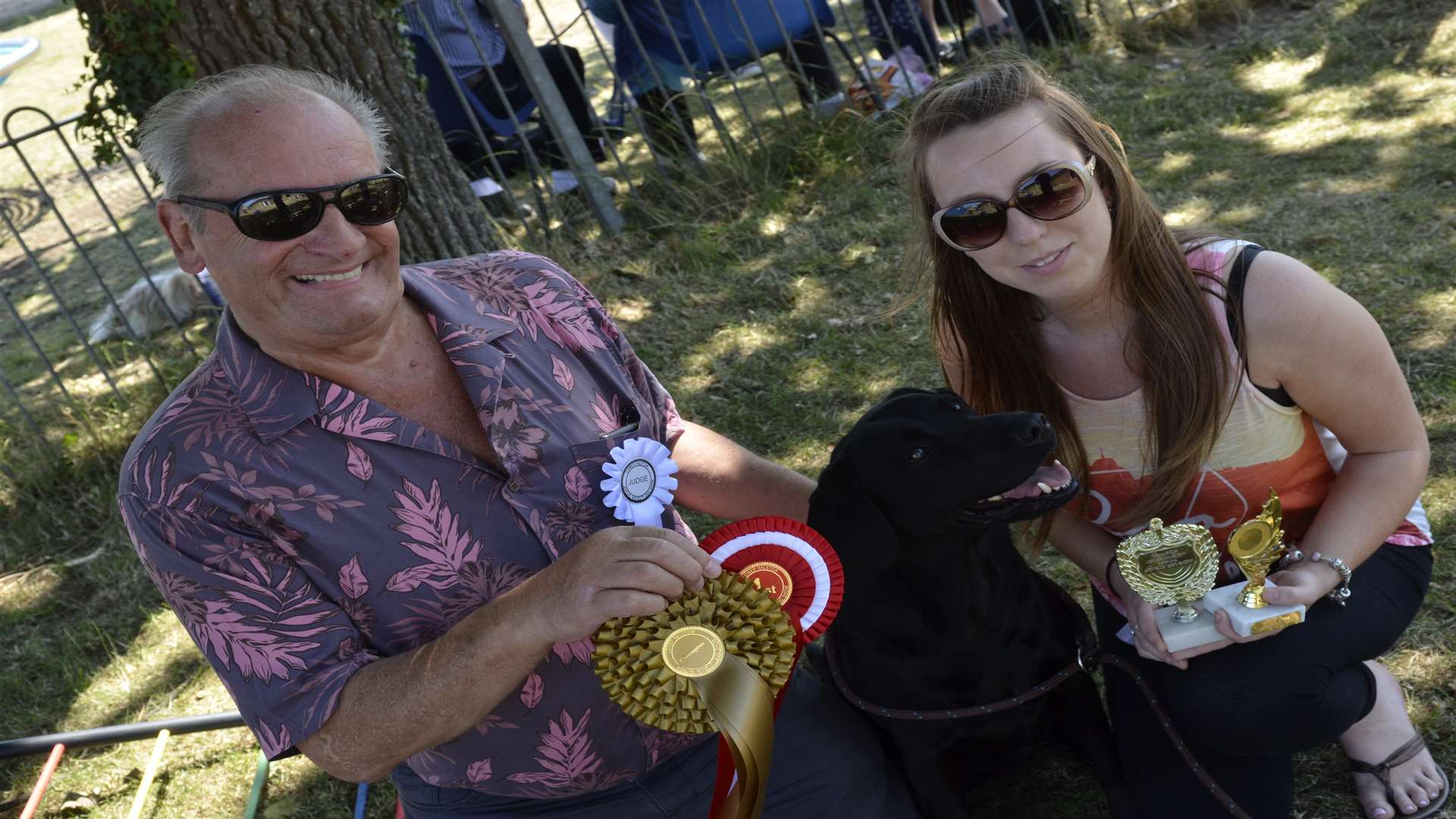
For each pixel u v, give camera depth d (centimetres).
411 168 512
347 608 191
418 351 204
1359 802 241
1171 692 217
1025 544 264
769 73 774
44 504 481
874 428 205
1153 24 679
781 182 595
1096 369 218
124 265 738
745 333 485
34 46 796
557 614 170
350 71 486
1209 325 203
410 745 181
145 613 405
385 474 191
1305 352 201
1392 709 242
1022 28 691
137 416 520
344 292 184
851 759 229
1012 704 223
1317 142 519
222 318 198
